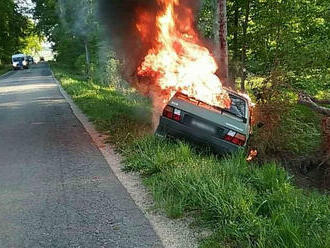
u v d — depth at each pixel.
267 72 13.55
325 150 9.89
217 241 4.25
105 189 6.02
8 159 7.86
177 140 7.79
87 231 4.61
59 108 16.12
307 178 9.45
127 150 7.96
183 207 5.12
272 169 6.00
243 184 5.52
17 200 5.59
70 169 7.11
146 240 4.39
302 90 13.09
